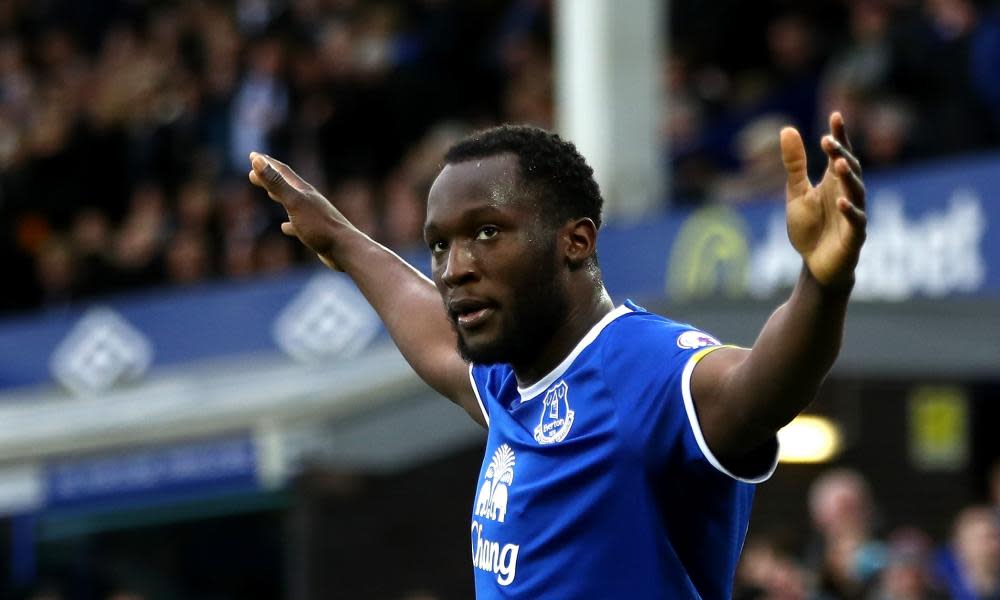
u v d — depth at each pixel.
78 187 28.61
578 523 6.21
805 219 5.48
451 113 26.59
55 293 26.84
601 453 6.15
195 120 27.73
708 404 5.85
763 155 20.42
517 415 6.57
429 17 27.80
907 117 21.33
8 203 28.53
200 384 21.52
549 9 26.77
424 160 23.47
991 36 21.34
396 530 19.28
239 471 19.22
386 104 26.38
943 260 17.73
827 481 18.41
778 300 17.44
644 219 18.95
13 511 21.00
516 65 26.44
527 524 6.36
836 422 19.03
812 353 5.51
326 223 8.22
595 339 6.37
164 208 27.14
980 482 19.95
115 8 32.25
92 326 23.34
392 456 18.64
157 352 22.62
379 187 26.23
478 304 6.33
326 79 26.70
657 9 21.48
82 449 20.47
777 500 19.53
